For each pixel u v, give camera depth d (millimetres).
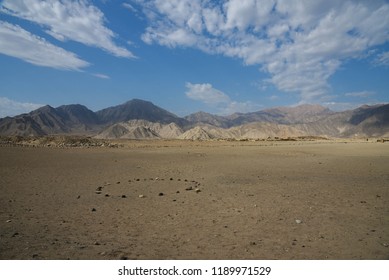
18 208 13250
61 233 10078
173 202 14453
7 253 8430
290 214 12352
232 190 17453
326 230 10414
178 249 8805
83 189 17734
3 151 44344
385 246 9047
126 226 10820
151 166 29734
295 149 53656
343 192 16797
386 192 16750
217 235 9906
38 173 24375
